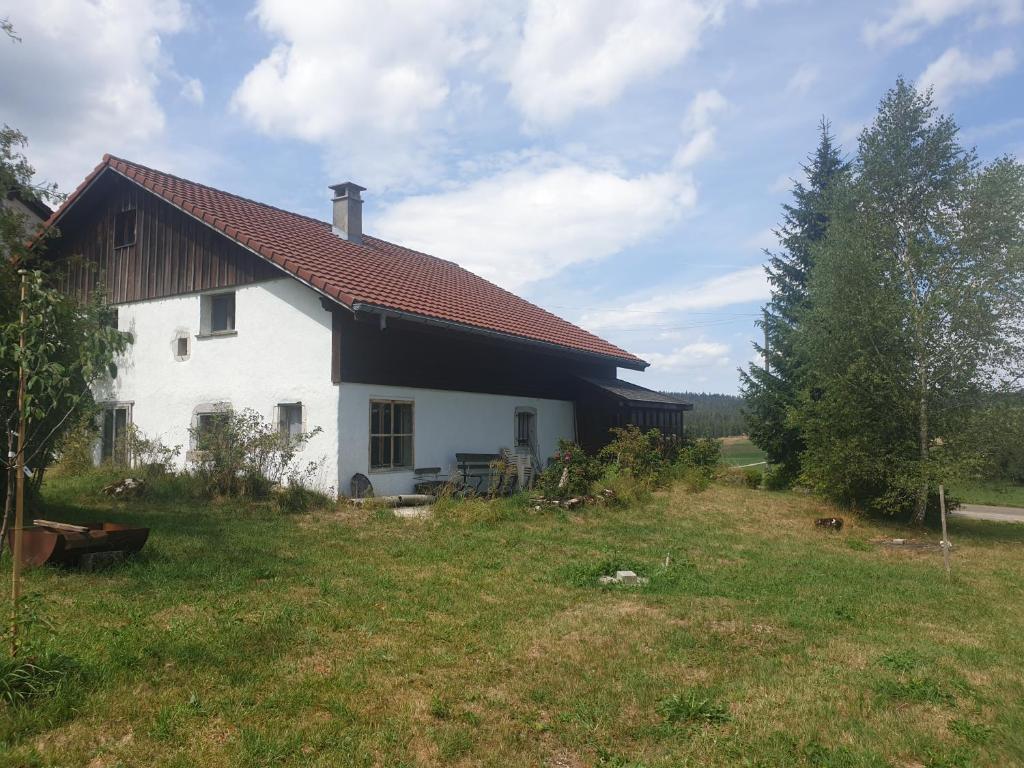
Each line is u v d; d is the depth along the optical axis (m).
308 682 4.87
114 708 4.29
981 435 14.58
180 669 4.94
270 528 10.55
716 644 6.27
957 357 14.77
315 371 13.73
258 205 18.59
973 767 4.17
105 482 13.36
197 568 7.73
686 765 4.09
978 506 24.38
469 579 8.20
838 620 7.38
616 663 5.62
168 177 17.16
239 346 14.88
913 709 5.04
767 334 22.11
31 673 4.45
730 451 58.69
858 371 15.16
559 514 13.49
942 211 15.45
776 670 5.69
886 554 11.96
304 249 15.35
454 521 12.05
